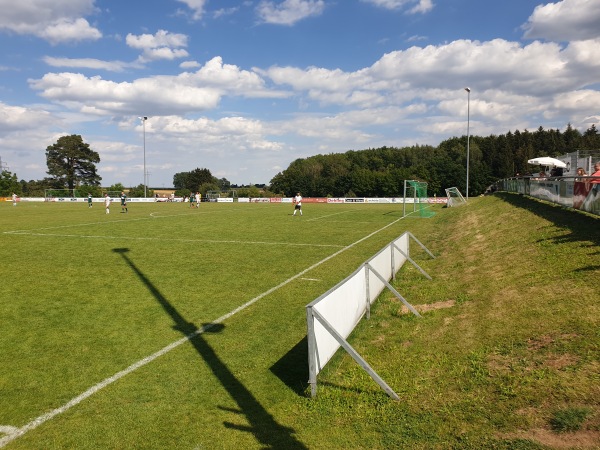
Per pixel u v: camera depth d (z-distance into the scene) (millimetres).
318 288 9852
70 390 5113
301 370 5582
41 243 17422
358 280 7023
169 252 15023
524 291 7273
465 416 4094
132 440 4113
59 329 7227
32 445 4059
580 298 6215
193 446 3994
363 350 6035
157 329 7191
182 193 89125
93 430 4289
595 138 100062
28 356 6113
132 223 26516
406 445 3812
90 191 82812
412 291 9062
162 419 4469
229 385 5195
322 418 4402
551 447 3422
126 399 4891
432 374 5070
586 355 4629
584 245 8984
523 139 104438
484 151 106750
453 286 8938
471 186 91312
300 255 14328
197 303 8688
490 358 5148
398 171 95688
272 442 4020
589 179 12750
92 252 15078
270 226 24500
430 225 23734
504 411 4039
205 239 18562
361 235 19922
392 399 4633
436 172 94000
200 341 6641
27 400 4891
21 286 10195
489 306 7039
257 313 8008
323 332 5242
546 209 15891
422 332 6504
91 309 8336
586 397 3953
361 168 116688
